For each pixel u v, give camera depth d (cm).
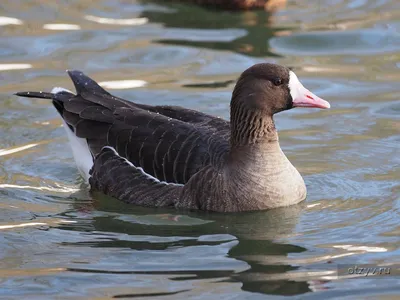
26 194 1502
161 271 1218
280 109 1402
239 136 1402
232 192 1402
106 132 1512
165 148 1446
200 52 2109
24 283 1188
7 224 1388
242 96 1392
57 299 1141
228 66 2033
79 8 2395
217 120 1509
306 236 1335
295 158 1620
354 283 1169
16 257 1270
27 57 2086
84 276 1206
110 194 1495
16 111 1831
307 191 1499
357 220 1385
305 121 1791
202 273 1209
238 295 1138
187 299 1128
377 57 2092
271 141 1408
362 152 1639
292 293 1144
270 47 2138
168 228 1374
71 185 1548
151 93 1892
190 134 1452
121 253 1282
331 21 2298
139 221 1402
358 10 2383
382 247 1284
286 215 1410
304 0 2472
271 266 1225
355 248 1283
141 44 2153
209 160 1417
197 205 1419
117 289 1162
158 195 1442
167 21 2302
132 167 1471
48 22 2292
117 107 1528
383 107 1838
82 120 1540
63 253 1283
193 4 2405
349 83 1955
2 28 2241
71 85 1923
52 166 1611
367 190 1496
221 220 1402
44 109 1850
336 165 1591
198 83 1945
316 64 2050
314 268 1220
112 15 2345
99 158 1509
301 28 2248
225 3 2367
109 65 2045
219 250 1291
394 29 2228
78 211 1442
